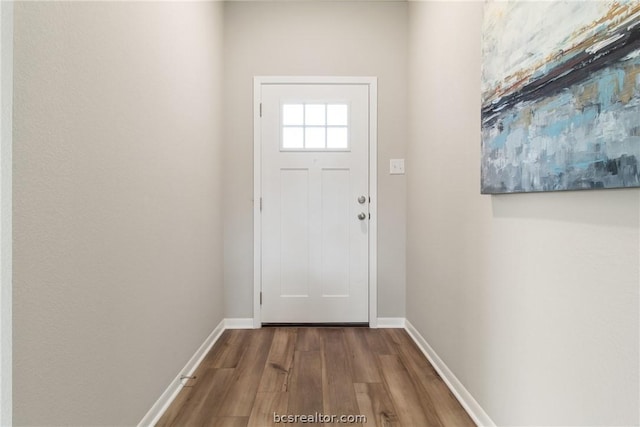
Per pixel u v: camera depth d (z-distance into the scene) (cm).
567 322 96
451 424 147
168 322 163
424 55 223
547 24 99
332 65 266
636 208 76
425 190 221
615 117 77
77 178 100
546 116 100
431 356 207
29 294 84
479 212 147
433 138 205
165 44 159
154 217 149
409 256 259
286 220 268
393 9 266
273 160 266
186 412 155
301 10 264
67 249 96
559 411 99
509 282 125
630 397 78
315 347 228
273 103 265
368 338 245
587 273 89
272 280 268
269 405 161
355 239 268
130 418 130
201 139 211
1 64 77
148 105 143
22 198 82
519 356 119
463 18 163
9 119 78
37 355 87
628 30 74
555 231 101
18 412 82
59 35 93
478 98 149
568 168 92
